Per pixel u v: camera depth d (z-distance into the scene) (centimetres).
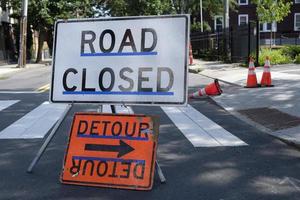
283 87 1299
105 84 568
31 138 773
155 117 530
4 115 995
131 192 515
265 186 527
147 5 4628
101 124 544
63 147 710
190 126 856
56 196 508
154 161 519
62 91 581
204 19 5894
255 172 577
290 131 781
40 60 3869
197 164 614
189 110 1032
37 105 1125
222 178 557
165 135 786
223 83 1571
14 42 4072
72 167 539
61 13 3609
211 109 1050
